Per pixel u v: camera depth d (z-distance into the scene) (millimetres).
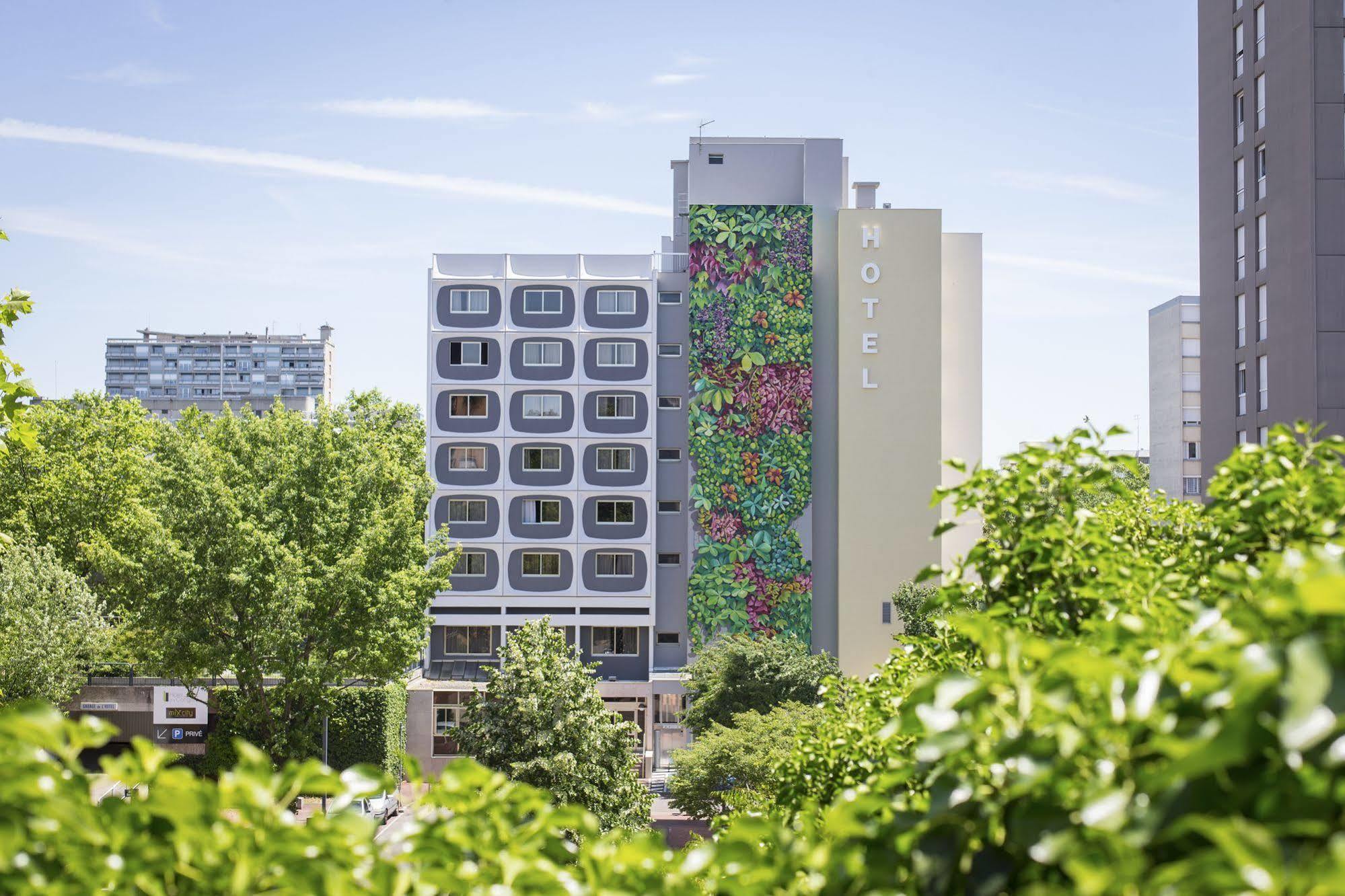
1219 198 42375
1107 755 2773
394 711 51188
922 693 3320
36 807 3109
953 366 62688
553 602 59375
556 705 32812
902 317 59062
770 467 59312
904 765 4277
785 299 59656
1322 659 2176
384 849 3732
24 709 3277
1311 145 35875
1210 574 5773
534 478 59844
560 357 60250
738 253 59812
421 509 45094
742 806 19188
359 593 36844
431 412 60094
